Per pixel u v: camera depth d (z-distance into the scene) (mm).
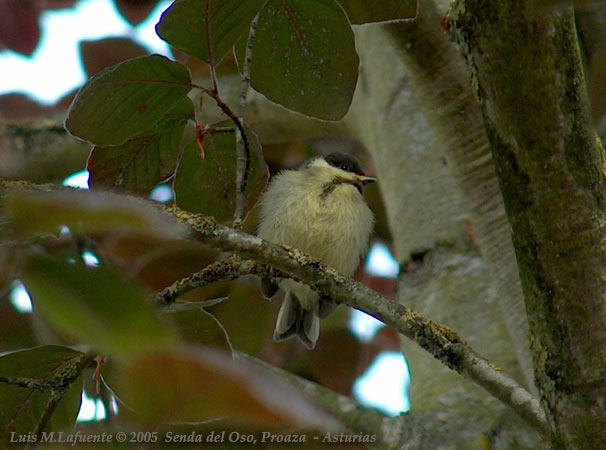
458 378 7434
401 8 5234
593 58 5820
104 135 4855
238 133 5234
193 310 4855
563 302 3871
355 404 7324
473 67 3656
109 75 4566
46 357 4328
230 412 1867
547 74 3516
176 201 5660
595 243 3787
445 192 8586
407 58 6938
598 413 3871
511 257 6617
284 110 10672
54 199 1924
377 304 4887
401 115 9391
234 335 9828
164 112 4879
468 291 7941
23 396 4480
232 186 5633
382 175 9406
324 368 11117
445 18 3914
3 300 7246
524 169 3746
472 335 7691
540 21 3396
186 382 1936
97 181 5504
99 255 5219
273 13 4949
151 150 5457
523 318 6422
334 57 5086
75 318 1918
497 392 4492
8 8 10578
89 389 5180
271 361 11125
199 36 4645
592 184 3754
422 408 7504
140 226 1943
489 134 3791
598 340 3857
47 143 10547
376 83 9945
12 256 2045
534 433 6863
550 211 3771
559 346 3922
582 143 3678
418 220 8562
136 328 1915
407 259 8477
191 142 5445
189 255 7648
